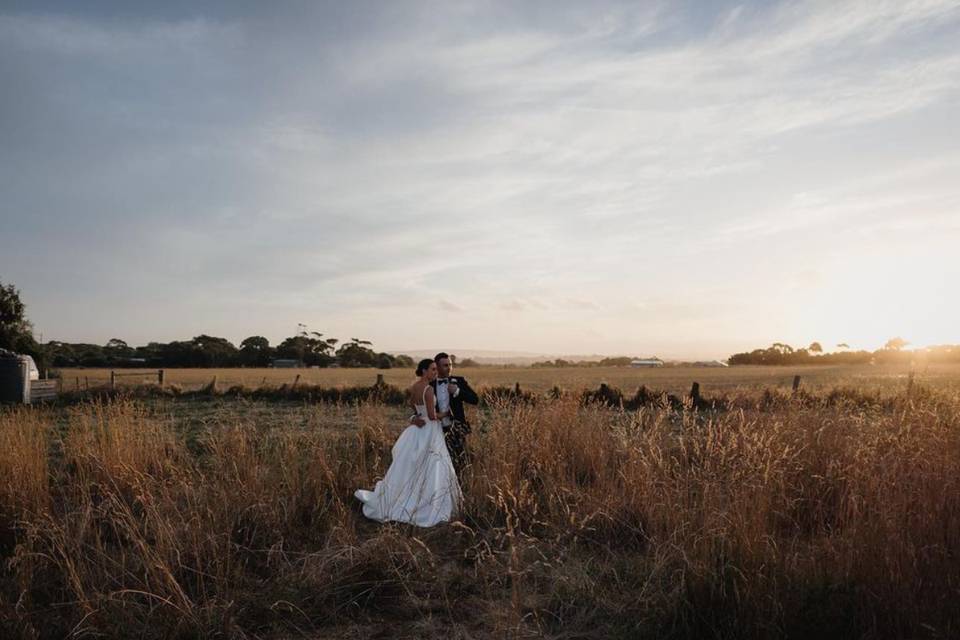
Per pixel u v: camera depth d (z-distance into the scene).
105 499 6.63
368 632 4.62
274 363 119.31
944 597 4.10
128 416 9.27
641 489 6.68
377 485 7.55
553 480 7.29
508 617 4.46
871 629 4.08
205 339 123.50
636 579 5.27
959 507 4.88
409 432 7.60
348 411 17.64
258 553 5.88
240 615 4.73
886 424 7.14
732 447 6.67
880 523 4.72
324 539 6.28
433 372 7.74
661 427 8.40
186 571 5.35
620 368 104.06
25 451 7.15
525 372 77.94
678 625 4.43
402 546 5.77
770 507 5.73
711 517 5.27
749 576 4.39
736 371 76.81
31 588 4.93
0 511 6.34
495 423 9.09
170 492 6.73
